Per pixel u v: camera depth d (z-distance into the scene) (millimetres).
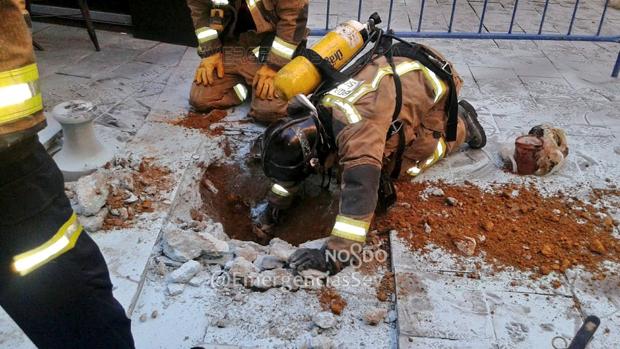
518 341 2111
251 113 3635
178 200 2932
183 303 2287
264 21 3494
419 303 2256
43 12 5145
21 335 2070
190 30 4688
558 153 3105
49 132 3223
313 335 2148
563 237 2656
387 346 2119
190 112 3721
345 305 2283
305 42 3549
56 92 3867
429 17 5891
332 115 2529
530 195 2977
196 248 2477
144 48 4707
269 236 3088
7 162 1339
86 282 1507
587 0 6785
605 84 4363
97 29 5035
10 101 1293
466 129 3229
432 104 2828
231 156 3422
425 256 2516
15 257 1417
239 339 2131
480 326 2164
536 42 5227
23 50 1312
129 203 2789
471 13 6090
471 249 2537
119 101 3805
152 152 3238
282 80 2637
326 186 3039
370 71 2672
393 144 2750
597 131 3645
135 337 2125
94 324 1557
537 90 4219
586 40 4535
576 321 2211
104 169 2998
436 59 2896
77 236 1519
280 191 2861
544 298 2312
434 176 3102
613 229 2742
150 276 2426
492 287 2359
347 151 2414
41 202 1418
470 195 2951
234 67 3715
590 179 3141
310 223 3137
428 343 2082
